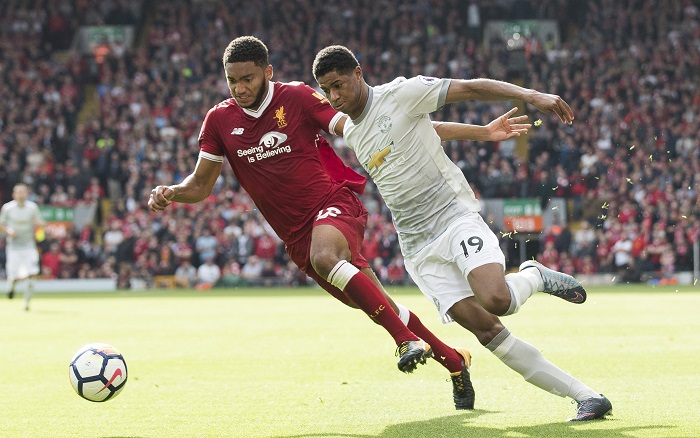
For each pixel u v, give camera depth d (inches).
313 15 1911.9
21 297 1224.8
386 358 487.8
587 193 1453.0
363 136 323.0
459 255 310.5
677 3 1894.7
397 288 1341.0
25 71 1850.4
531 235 1393.9
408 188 321.1
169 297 1181.1
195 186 349.7
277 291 1312.7
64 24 1973.4
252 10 1939.0
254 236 1433.3
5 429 303.1
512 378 407.5
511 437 274.7
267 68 332.2
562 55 1804.9
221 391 380.2
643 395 351.3
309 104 336.8
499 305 297.7
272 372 437.4
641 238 1386.6
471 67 1785.2
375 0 1935.3
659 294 1098.7
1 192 1587.1
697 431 277.6
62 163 1667.1
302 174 336.8
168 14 1963.6
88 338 625.3
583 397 305.9
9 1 2010.3
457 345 543.2
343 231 327.3
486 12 1911.9
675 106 1665.8
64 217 1475.1
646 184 1450.5
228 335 636.1
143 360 491.8
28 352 542.0
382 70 1797.5
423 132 319.6
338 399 356.2
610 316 759.7
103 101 1786.4
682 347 519.8
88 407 345.1
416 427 295.3
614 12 1875.0
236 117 338.3
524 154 1637.6
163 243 1440.7
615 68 1742.1
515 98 303.6
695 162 1539.1
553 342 553.9
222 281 1418.6
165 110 1739.7
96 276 1437.0
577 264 1369.3
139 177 1592.0
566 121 297.9
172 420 315.6
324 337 610.2
